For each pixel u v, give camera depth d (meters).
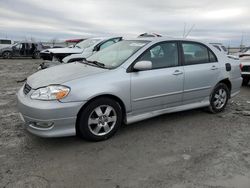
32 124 3.73
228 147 3.94
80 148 3.80
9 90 7.59
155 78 4.39
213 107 5.48
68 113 3.64
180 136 4.32
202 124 4.90
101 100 3.91
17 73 11.71
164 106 4.67
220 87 5.50
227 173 3.20
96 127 3.96
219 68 5.38
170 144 4.01
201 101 5.26
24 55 23.28
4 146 3.78
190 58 5.00
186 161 3.48
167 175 3.13
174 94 4.72
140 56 4.34
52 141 3.99
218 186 2.93
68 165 3.32
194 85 4.98
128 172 3.19
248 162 3.48
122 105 4.18
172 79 4.62
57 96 3.59
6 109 5.51
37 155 3.55
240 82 5.92
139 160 3.49
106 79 3.94
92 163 3.39
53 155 3.57
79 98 3.69
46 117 3.54
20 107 3.78
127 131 4.48
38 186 2.86
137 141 4.09
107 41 10.80
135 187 2.89
